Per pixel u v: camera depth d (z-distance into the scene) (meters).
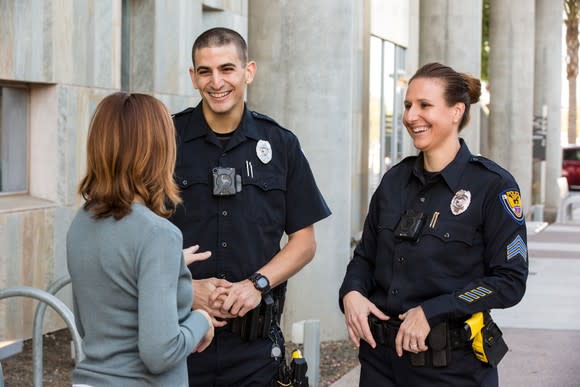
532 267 13.66
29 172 7.45
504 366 7.55
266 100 8.24
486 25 30.73
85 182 2.88
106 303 2.81
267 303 3.74
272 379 3.82
